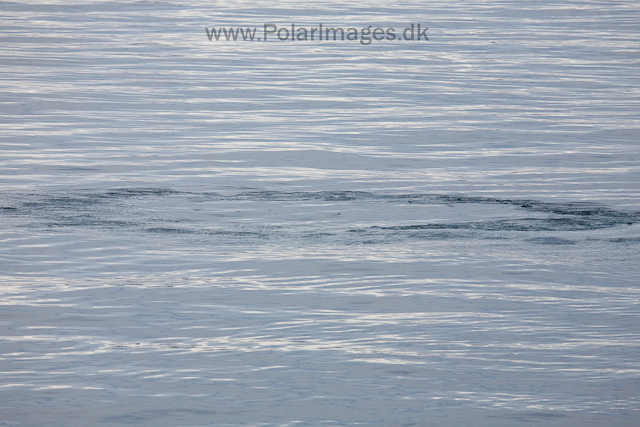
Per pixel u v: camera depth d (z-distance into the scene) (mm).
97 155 35062
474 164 34750
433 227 25594
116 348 16641
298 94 49562
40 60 57906
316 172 32812
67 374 15406
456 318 18422
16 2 84750
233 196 28906
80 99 46656
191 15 79500
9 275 21031
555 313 18781
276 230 25125
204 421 13688
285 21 76875
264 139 38594
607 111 46344
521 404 14344
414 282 20797
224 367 15758
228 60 59719
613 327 17969
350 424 13617
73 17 77250
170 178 31281
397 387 14953
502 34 73125
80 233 24438
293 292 20047
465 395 14672
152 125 41125
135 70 55219
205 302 19328
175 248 23312
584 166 34781
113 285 20422
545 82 54469
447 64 60125
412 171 33344
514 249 23516
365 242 24047
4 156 34562
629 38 71938
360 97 49125
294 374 15461
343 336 17375
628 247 23766
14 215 26078
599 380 15320
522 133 40875
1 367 15711
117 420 13711
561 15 84812
